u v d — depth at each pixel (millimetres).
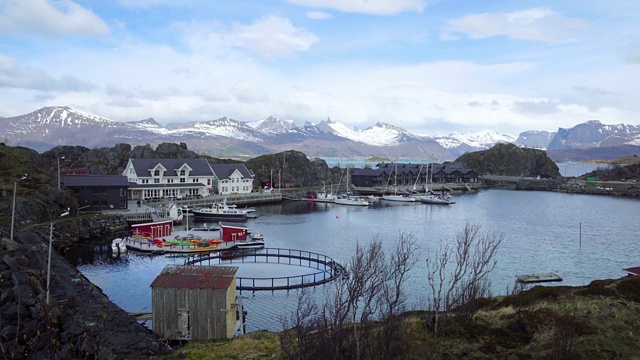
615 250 91812
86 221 96938
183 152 180625
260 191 176375
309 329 31688
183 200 137500
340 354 28719
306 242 95625
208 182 160625
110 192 117188
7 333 35125
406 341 32625
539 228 117188
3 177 101375
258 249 86688
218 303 40906
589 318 36969
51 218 93125
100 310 43156
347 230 111062
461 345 35062
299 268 73188
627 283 44344
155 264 74562
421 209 158000
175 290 41125
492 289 64312
